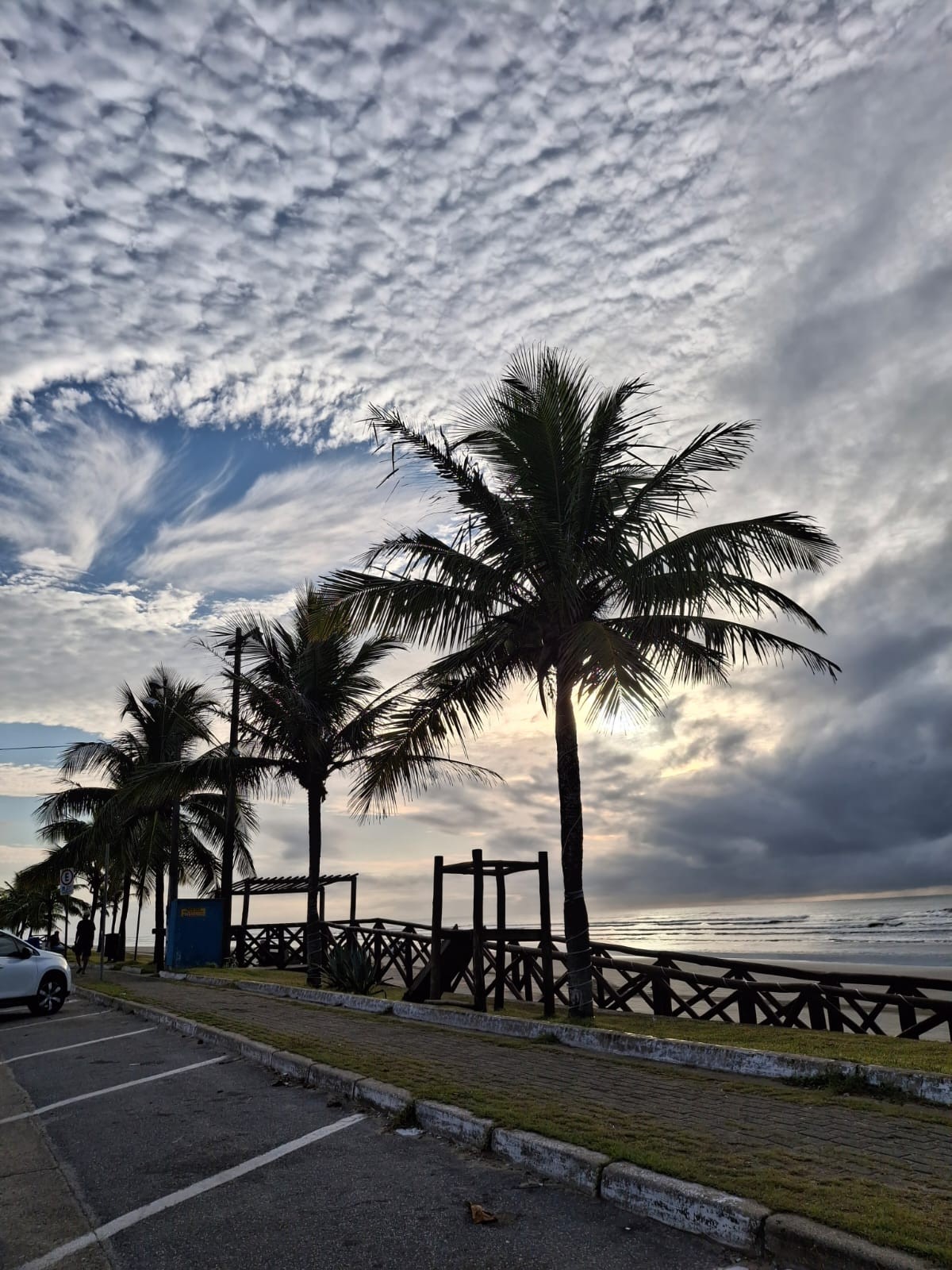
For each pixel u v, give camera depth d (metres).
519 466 11.88
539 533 11.73
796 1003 10.91
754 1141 5.28
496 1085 7.11
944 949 36.72
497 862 13.27
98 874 41.09
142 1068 9.65
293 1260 4.10
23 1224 4.77
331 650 19.02
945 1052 8.12
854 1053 8.10
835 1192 4.32
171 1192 5.18
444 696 13.37
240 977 20.42
